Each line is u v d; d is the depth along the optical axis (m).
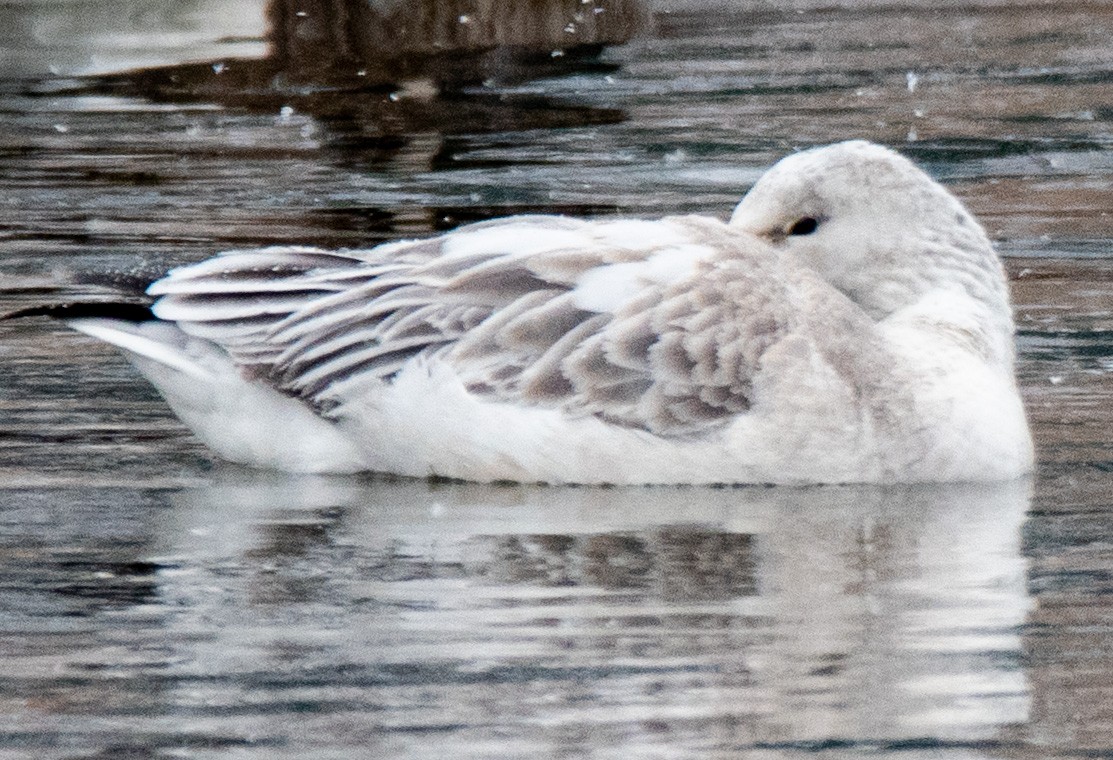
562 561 10.53
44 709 8.56
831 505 11.70
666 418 11.98
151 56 27.44
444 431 12.14
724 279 12.28
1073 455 12.75
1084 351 14.92
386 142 22.44
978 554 10.66
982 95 24.83
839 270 13.26
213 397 12.46
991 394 12.45
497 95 25.16
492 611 9.74
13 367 14.54
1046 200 19.70
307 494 11.96
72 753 8.12
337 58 27.50
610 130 22.91
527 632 9.44
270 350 12.30
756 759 8.05
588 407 12.01
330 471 12.48
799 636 9.37
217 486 12.10
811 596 9.95
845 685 8.77
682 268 12.31
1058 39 29.11
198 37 28.55
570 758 8.04
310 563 10.50
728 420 12.01
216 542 10.88
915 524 11.26
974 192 20.09
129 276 12.84
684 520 11.31
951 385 12.32
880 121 23.27
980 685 8.79
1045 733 8.28
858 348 12.30
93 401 13.84
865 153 13.24
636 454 12.00
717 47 28.67
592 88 25.52
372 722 8.41
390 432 12.24
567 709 8.52
